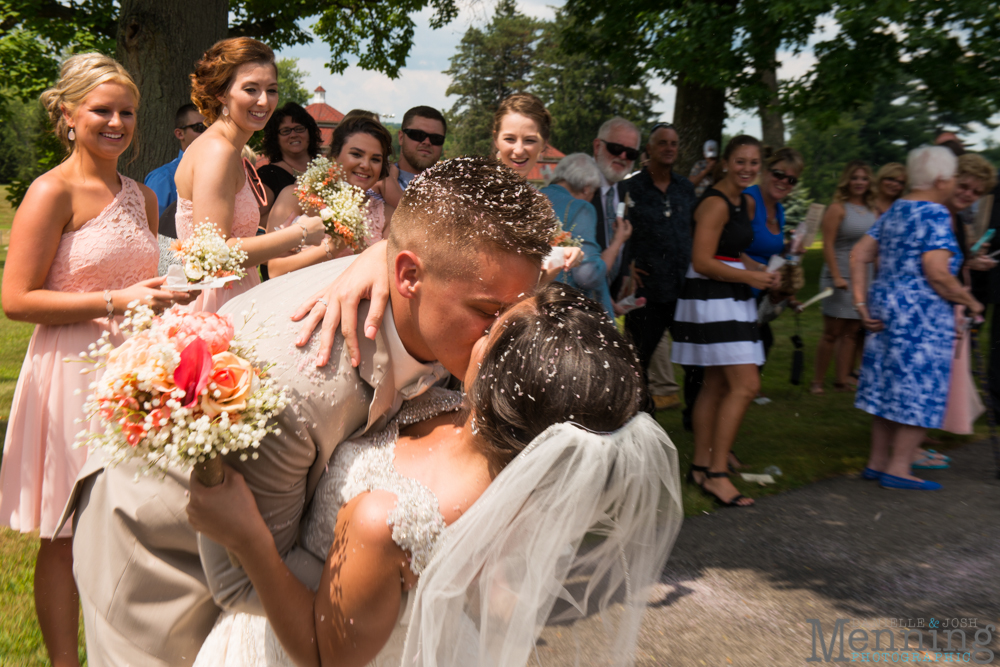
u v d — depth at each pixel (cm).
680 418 568
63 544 229
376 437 138
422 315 127
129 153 769
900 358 432
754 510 407
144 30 765
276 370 127
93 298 227
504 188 121
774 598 315
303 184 322
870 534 380
